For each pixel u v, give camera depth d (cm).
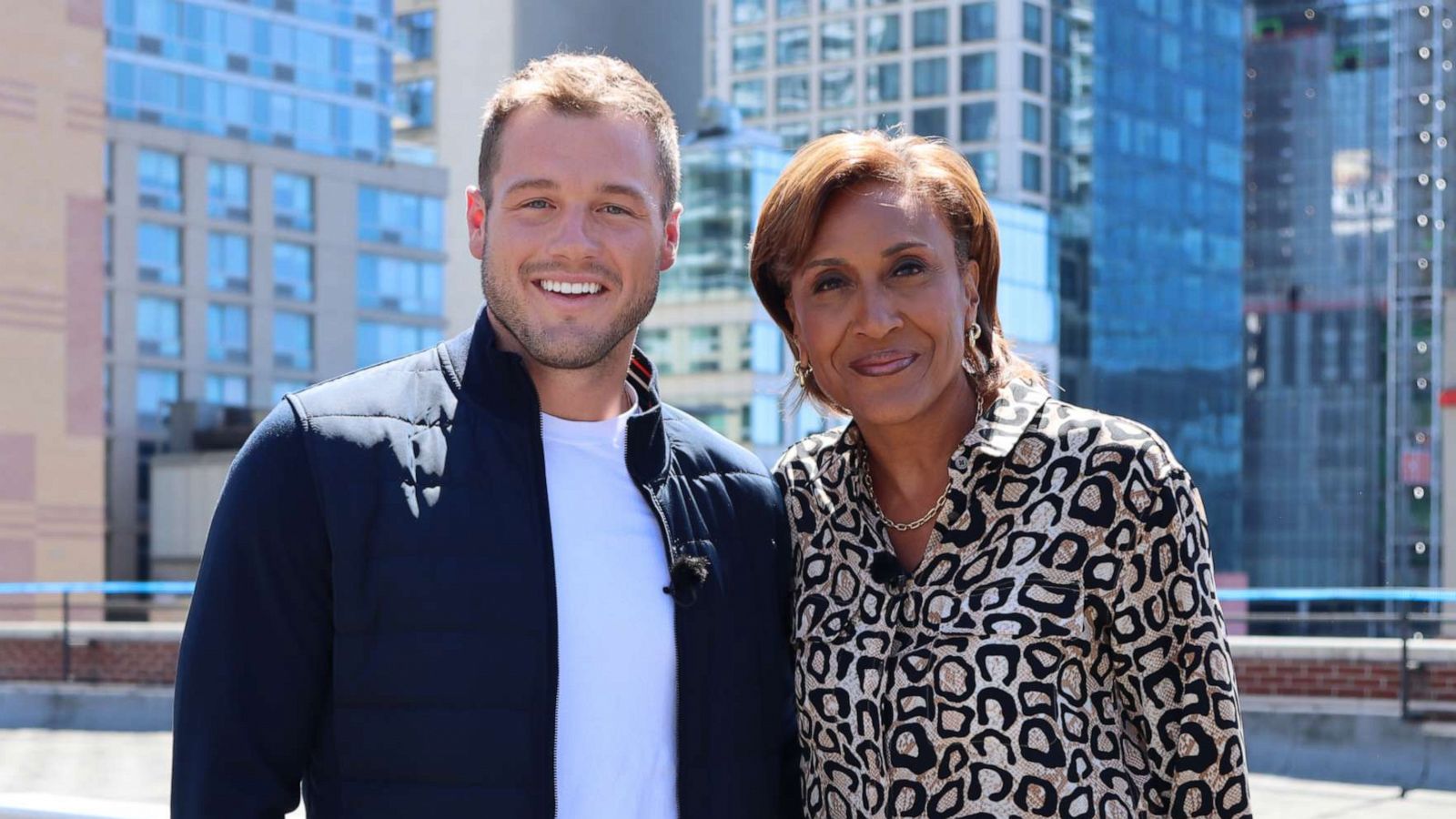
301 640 206
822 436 248
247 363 6059
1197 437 8494
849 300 227
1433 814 823
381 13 6519
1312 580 9462
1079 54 7900
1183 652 212
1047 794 209
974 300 236
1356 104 9606
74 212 5216
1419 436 9350
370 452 209
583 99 216
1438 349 9344
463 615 206
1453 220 9400
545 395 222
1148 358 8181
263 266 6128
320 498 206
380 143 6512
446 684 204
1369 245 9550
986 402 225
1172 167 8425
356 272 6384
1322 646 972
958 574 218
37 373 5075
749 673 227
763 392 5784
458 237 6775
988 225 232
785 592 237
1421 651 955
